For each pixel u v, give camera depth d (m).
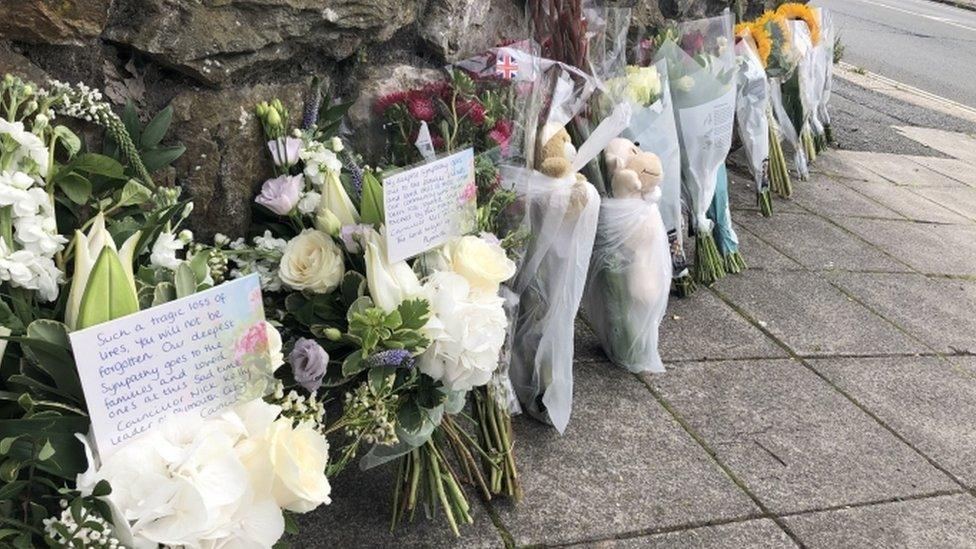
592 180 2.86
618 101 2.72
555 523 2.15
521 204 2.34
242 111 1.94
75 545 1.25
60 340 1.34
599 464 2.41
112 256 1.32
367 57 2.28
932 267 4.37
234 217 1.99
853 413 2.90
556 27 2.54
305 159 1.98
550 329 2.45
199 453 1.32
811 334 3.43
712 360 3.10
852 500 2.45
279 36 1.93
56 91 1.63
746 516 2.30
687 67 3.50
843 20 14.55
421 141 2.13
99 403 1.29
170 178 1.86
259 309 1.46
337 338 1.76
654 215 2.82
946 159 6.67
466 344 1.79
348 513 2.07
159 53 1.76
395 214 1.81
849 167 5.97
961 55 12.62
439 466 2.03
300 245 1.85
